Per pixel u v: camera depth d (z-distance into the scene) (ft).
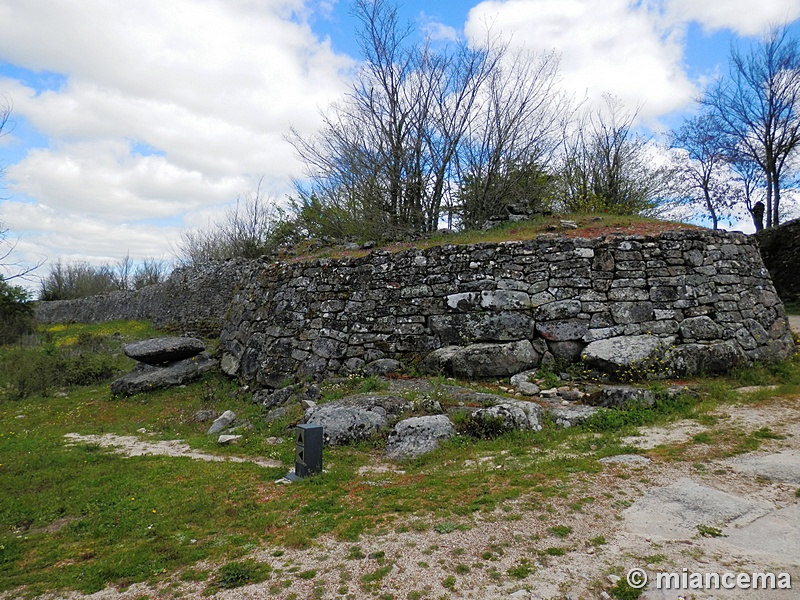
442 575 11.23
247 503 16.70
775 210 80.89
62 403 39.91
